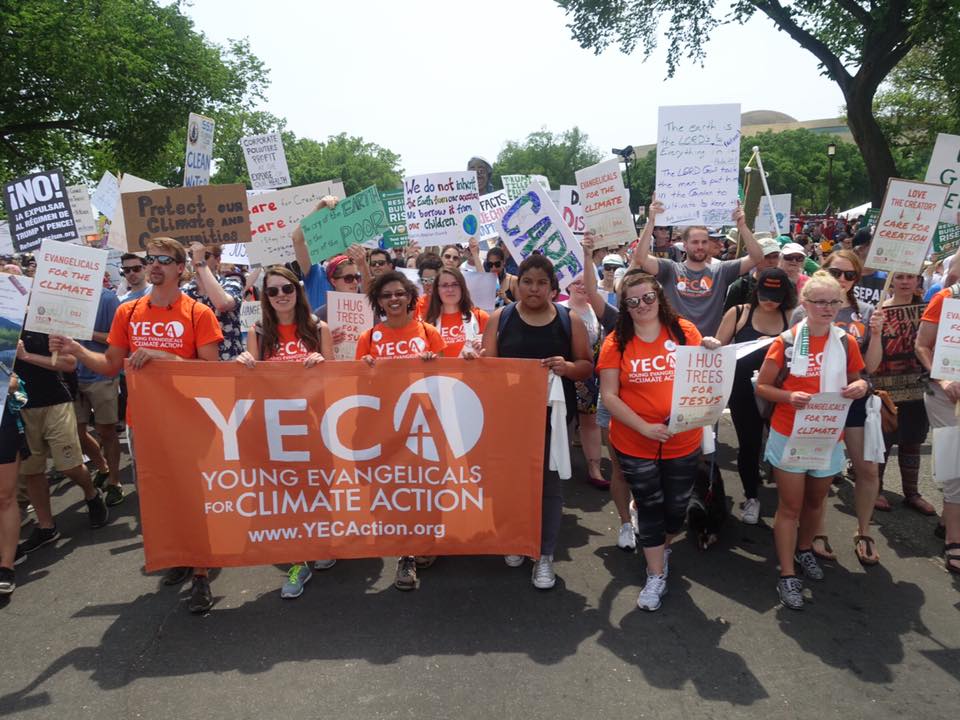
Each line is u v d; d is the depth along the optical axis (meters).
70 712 2.92
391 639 3.42
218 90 23.70
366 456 3.82
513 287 6.89
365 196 5.45
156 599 3.91
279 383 3.74
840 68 18.50
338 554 3.87
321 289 6.14
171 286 3.95
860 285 5.94
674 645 3.35
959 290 4.20
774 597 3.81
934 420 4.29
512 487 3.87
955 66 16.42
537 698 2.96
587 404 5.43
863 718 2.83
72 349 3.94
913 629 3.48
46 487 4.74
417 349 4.06
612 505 5.24
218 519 3.77
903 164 39.12
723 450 6.37
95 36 18.72
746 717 2.84
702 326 5.14
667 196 5.15
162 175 25.77
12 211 5.32
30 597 3.96
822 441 3.62
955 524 4.12
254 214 6.02
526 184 8.59
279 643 3.40
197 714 2.89
